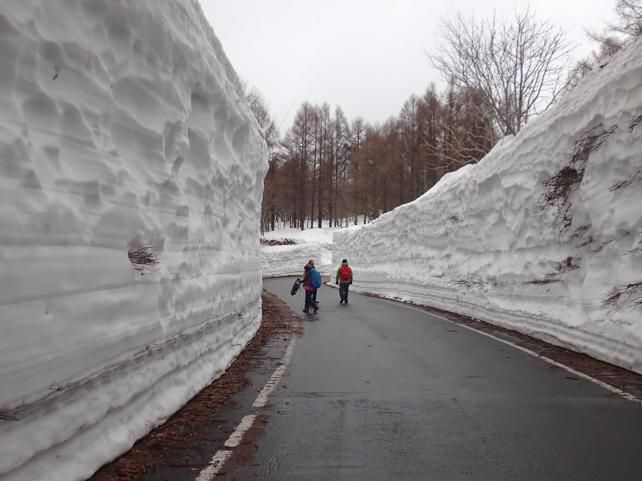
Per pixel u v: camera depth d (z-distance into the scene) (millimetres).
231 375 6980
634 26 17594
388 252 24562
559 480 3658
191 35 5660
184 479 3611
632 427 4762
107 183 3803
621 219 7559
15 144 2762
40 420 2980
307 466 3912
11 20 2766
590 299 8227
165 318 4930
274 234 60812
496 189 13016
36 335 2891
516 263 11664
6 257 2654
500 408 5410
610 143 7965
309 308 16797
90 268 3506
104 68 3859
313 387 6352
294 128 65312
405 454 4160
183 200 5445
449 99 28953
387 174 58000
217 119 7043
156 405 4684
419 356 8359
